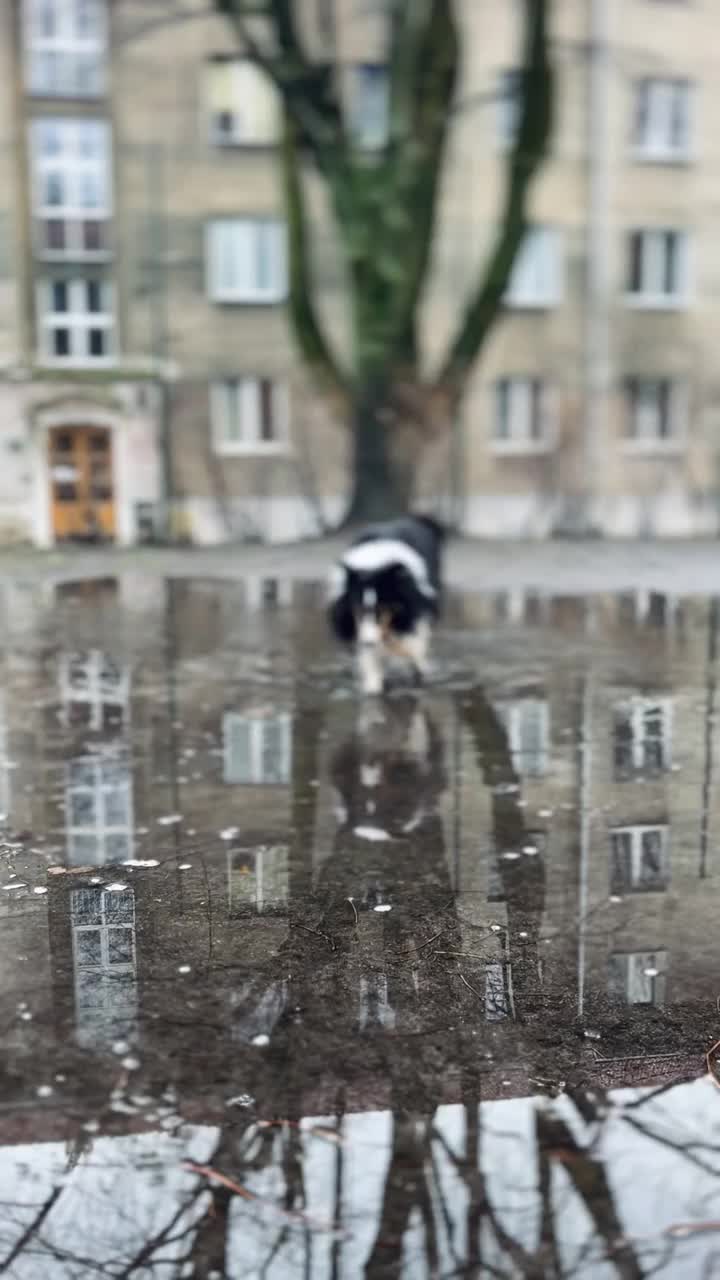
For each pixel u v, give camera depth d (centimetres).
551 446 2848
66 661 1018
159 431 2625
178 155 2581
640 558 2008
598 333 2823
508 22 2678
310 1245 253
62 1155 283
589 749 696
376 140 2633
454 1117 300
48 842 529
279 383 2688
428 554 993
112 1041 336
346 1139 290
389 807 582
